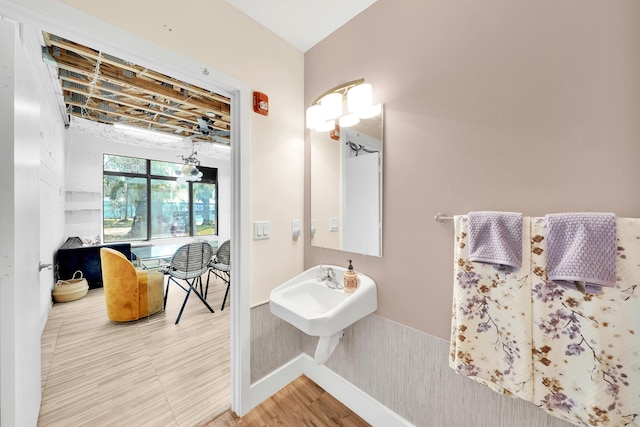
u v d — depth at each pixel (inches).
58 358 77.7
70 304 117.1
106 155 183.8
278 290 57.7
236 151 56.5
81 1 37.1
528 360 34.5
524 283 34.9
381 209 53.6
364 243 56.9
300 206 69.3
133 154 192.4
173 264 107.2
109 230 186.5
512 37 38.1
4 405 37.1
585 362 30.8
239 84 55.3
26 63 47.6
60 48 79.9
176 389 65.5
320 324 45.3
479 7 41.2
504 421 40.1
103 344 85.7
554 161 35.0
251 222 58.5
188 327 98.5
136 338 89.9
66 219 161.2
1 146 37.0
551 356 33.1
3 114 37.2
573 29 33.6
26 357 46.0
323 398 62.8
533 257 34.4
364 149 56.4
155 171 209.0
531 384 34.4
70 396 62.3
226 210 246.2
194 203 232.4
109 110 129.0
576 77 33.4
